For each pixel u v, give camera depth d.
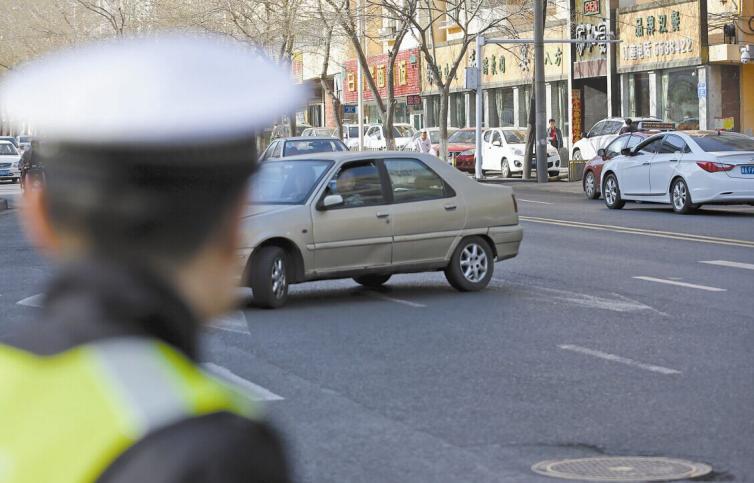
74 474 1.21
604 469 8.02
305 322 14.83
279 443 1.32
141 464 1.21
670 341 13.16
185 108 1.39
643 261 21.19
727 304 15.95
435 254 17.39
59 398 1.26
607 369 11.59
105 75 1.38
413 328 14.27
